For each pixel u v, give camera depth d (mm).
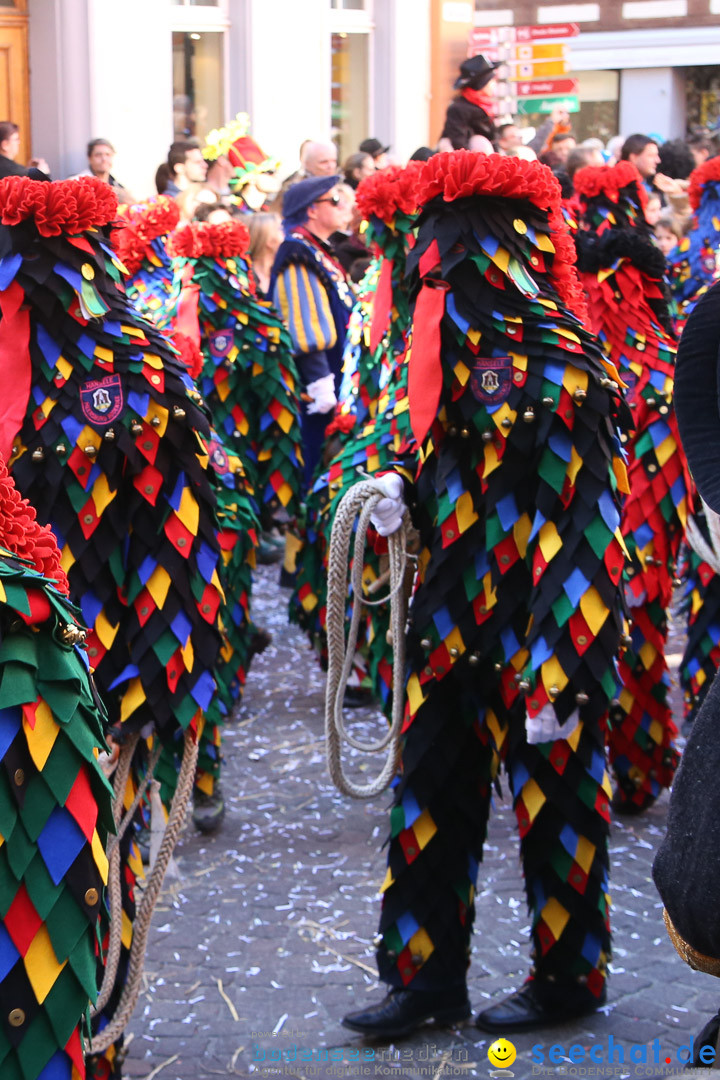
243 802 4242
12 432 2412
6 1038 1478
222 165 8117
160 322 4414
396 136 11086
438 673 2795
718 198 4867
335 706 2887
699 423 1605
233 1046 2900
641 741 4055
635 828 4059
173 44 9664
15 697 1479
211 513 2553
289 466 4762
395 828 2883
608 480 2689
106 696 2482
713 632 4094
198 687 2494
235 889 3654
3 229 2449
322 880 3717
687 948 1578
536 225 2715
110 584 2465
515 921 3465
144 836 3266
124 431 2430
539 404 2639
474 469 2740
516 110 9430
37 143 9055
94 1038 2455
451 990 2939
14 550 1563
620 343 3900
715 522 2441
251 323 4625
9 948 1478
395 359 3670
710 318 1592
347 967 3248
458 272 2658
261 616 6285
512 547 2717
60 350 2443
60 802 1512
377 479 2840
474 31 9625
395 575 2852
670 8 18016
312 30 10266
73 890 1522
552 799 2801
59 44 8867
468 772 2893
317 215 5969
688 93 18656
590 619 2643
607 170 4094
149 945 3340
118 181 9117
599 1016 2994
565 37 9273
